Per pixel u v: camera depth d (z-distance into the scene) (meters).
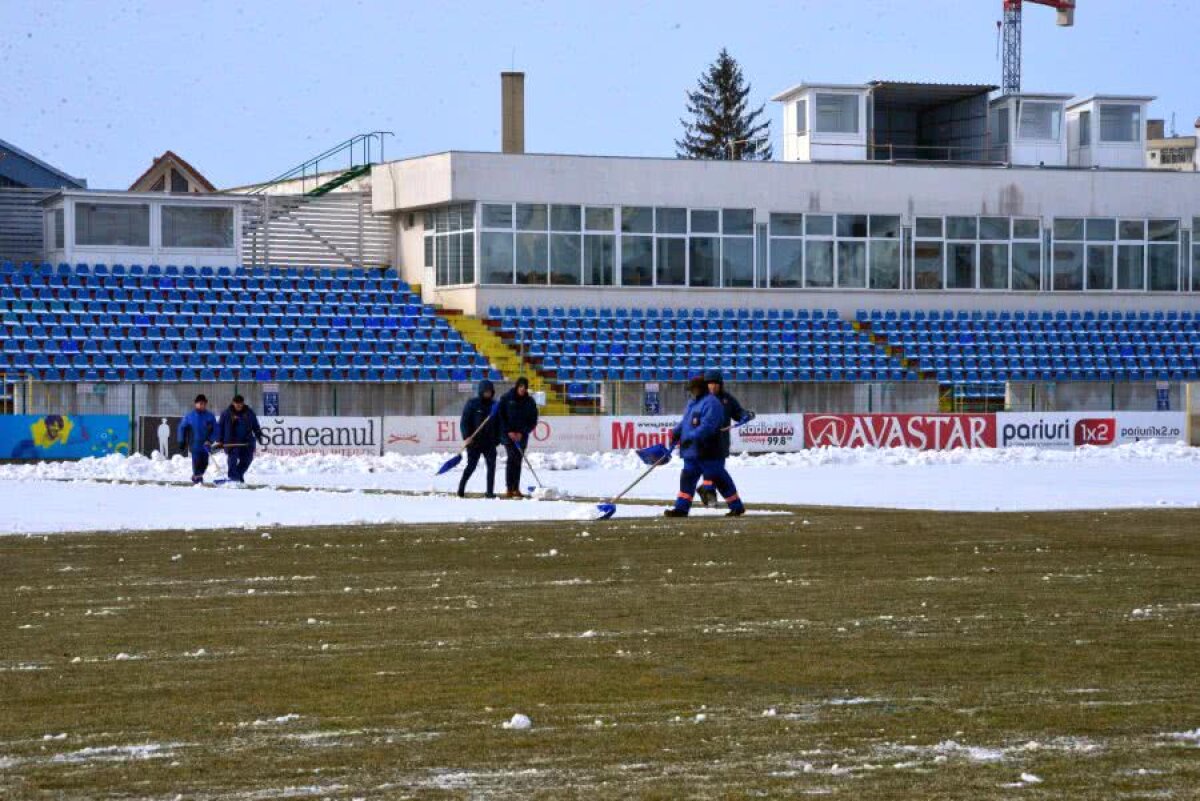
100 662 12.60
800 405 59.25
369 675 11.97
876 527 24.53
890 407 59.78
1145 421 54.88
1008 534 23.44
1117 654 12.78
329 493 33.66
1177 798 8.24
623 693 11.20
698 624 14.56
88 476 39.97
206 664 12.49
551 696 11.11
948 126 74.56
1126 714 10.38
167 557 20.55
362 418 47.47
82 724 10.24
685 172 66.00
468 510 28.44
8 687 11.54
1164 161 144.00
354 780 8.73
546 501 31.05
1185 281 72.19
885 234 68.62
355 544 22.08
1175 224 71.75
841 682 11.60
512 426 32.00
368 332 58.91
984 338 67.06
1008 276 69.94
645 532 23.73
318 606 15.93
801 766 8.99
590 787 8.55
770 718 10.32
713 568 19.12
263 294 59.69
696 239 66.31
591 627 14.41
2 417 45.59
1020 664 12.32
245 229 64.75
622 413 54.53
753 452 50.81
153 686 11.55
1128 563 19.59
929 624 14.48
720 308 66.25
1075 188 70.62
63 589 17.34
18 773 8.93
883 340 65.75
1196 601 16.05
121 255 60.00
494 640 13.66
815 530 24.05
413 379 57.31
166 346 55.28
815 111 70.31
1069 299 70.31
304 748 9.52
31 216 62.44
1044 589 17.05
